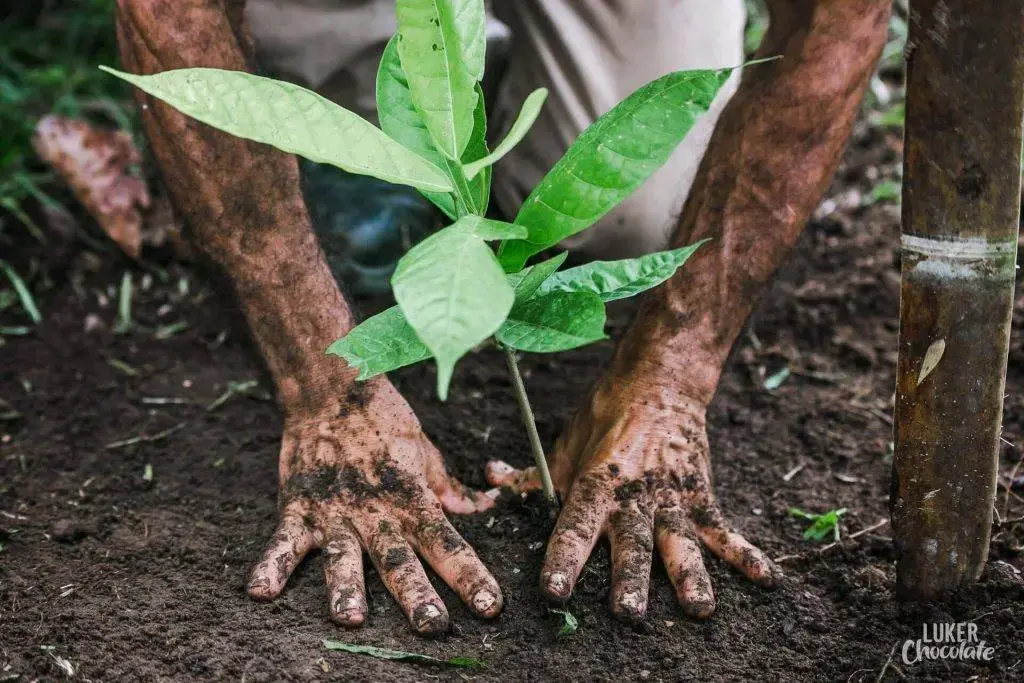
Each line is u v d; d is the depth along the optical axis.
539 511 1.35
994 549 1.36
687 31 1.63
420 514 1.31
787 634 1.28
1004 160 1.18
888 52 2.19
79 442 1.55
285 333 1.34
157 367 1.68
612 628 1.28
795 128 1.34
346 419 1.34
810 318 1.73
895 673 1.24
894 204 1.94
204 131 1.31
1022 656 1.25
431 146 1.19
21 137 2.00
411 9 1.13
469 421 1.54
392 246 1.74
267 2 1.68
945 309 1.21
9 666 1.24
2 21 2.32
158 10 1.29
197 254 1.35
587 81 1.64
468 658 1.24
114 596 1.32
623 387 1.36
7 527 1.41
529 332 1.15
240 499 1.45
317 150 1.08
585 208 1.15
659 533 1.31
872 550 1.38
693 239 1.37
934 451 1.24
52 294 1.80
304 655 1.24
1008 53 1.16
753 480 1.49
